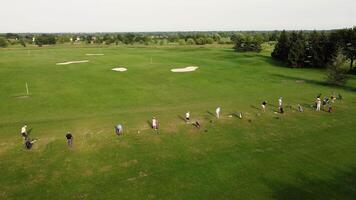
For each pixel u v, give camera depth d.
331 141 32.38
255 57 104.44
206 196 22.25
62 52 123.19
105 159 27.95
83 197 22.22
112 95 50.91
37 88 54.97
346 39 78.31
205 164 27.05
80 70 73.38
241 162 27.47
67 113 41.25
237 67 81.38
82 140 31.92
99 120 38.22
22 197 22.19
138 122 37.59
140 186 23.58
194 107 44.62
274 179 24.58
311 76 71.31
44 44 197.38
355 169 26.30
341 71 61.78
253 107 44.88
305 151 29.83
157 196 22.27
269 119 39.59
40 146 30.47
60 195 22.48
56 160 27.72
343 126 37.09
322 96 51.97
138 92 53.12
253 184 23.86
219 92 54.19
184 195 22.38
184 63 86.25
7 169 26.02
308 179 24.61
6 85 57.03
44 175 25.20
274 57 100.44
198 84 60.06
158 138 32.78
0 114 40.56
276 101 48.41
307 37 90.50
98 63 85.19
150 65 81.56
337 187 23.47
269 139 32.91
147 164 27.03
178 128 35.78
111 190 23.08
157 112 41.94
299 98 50.44
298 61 84.12
